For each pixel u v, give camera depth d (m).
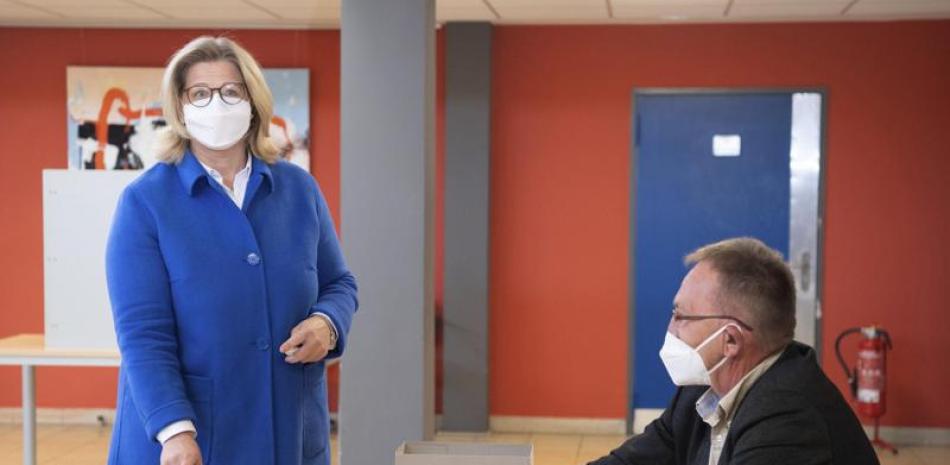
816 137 5.90
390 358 4.10
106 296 3.66
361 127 4.09
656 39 6.00
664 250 6.07
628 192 6.07
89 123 6.27
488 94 6.00
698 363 1.80
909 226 5.85
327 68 6.25
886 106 5.83
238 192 1.98
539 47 6.08
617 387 6.14
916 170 5.83
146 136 6.26
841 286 5.92
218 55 1.95
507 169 6.14
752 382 1.79
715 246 1.84
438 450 1.77
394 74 4.07
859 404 5.69
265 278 1.95
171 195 1.90
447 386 6.13
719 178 6.00
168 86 1.93
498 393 6.23
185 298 1.87
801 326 5.96
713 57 5.95
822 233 5.91
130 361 1.81
